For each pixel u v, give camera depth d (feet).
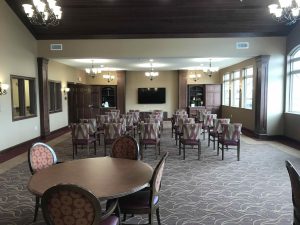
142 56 27.17
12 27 23.35
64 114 37.60
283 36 27.17
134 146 11.43
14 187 14.23
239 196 12.93
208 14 24.26
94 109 48.37
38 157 10.22
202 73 48.78
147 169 9.14
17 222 10.40
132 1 22.84
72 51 27.48
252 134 31.83
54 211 6.03
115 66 41.75
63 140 28.50
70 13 24.00
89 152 22.61
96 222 5.97
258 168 17.67
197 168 17.72
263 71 27.61
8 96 22.82
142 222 10.44
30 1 22.71
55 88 34.81
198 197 12.83
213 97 47.47
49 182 7.82
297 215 7.55
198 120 33.17
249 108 35.12
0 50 21.52
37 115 28.35
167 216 10.88
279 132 28.55
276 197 12.80
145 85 50.37
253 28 26.23
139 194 9.04
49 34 27.17
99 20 25.05
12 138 23.44
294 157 20.62
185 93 48.44
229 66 42.91
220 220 10.52
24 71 25.54
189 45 26.91
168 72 50.14
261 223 10.28
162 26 25.84
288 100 27.81
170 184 14.64
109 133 20.81
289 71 27.48
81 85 43.21
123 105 48.98
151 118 27.99
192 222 10.37
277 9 17.22
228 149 23.44
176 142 25.80
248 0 22.45
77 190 5.76
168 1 22.77
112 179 8.07
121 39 27.09
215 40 26.89
